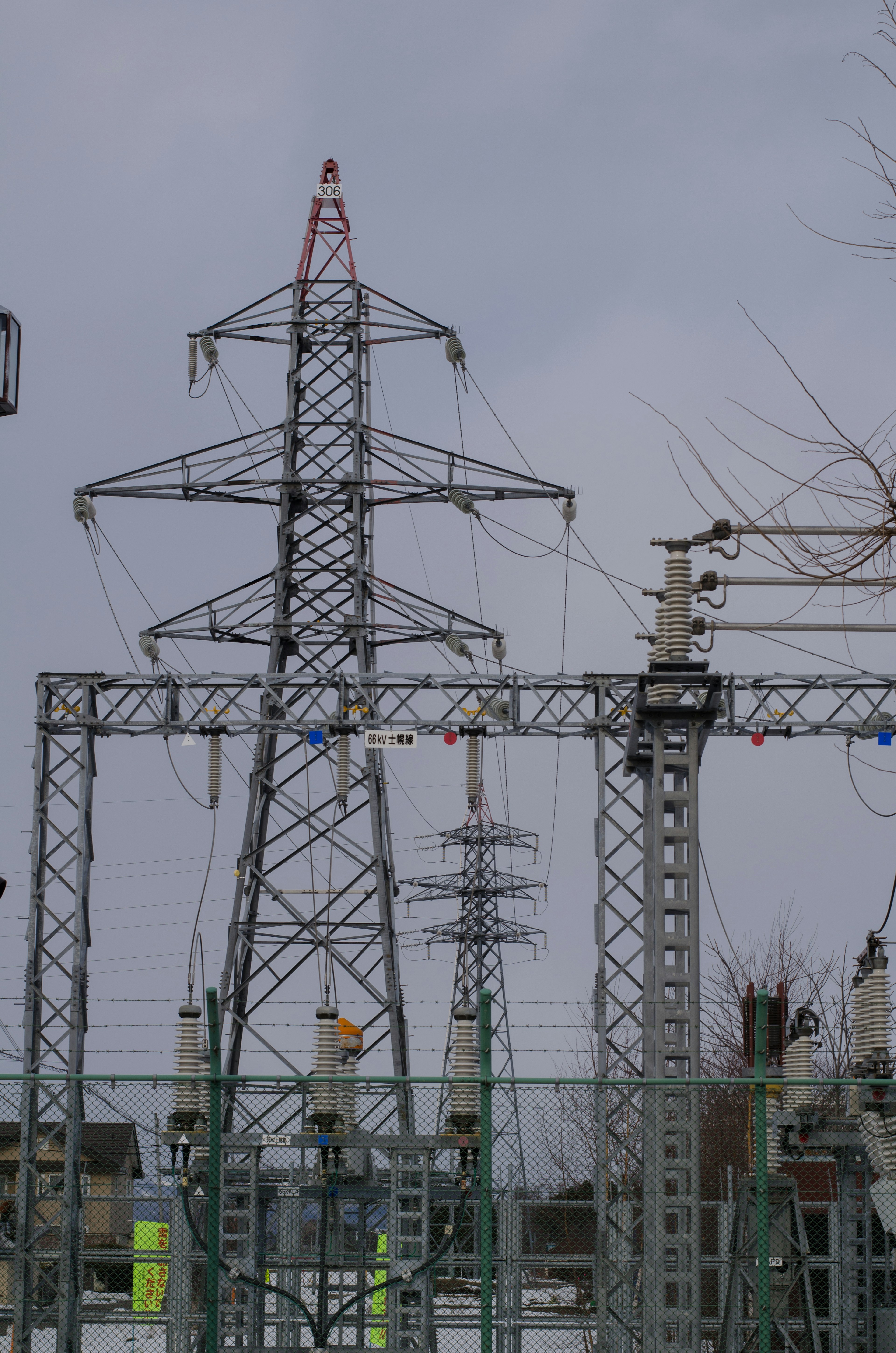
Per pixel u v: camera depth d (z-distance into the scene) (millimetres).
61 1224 27047
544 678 34812
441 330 41531
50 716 35188
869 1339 23078
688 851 24016
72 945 34188
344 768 35188
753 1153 23438
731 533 16672
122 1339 29141
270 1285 21266
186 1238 25000
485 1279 17234
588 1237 26016
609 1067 33031
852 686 34531
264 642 39656
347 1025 29062
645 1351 20094
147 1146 20781
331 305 42344
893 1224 20281
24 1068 33469
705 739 24812
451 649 37344
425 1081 17828
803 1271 23031
